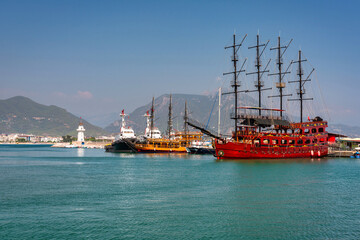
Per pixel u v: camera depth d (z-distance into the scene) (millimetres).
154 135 192750
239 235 35281
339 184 63500
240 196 52219
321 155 124312
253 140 111750
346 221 39969
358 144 159375
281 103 137375
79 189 58000
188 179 69438
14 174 79938
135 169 90125
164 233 35500
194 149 168125
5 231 35594
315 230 36875
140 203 47469
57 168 95062
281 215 42188
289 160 112875
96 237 34188
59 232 35438
